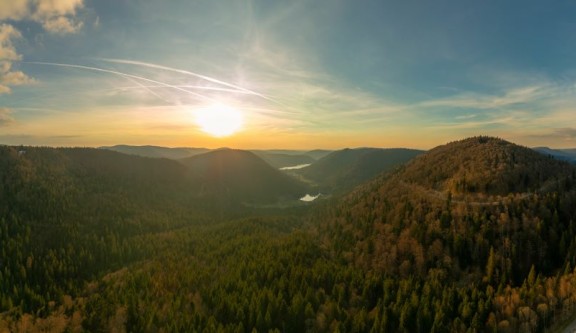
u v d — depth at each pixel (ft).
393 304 533.96
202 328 527.81
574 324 450.71
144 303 613.93
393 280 604.08
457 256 620.49
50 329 595.47
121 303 629.51
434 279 582.76
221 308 567.18
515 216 654.53
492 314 472.44
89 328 600.80
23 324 604.90
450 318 496.64
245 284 620.08
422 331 487.20
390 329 500.74
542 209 653.30
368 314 525.34
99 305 640.58
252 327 520.83
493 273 570.87
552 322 464.24
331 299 575.38
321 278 635.25
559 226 618.03
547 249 590.55
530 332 451.53
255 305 547.90
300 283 623.36
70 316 634.43
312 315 529.45
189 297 627.87
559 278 529.04
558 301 485.15
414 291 544.62
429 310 505.66
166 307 598.34
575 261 553.64
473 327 463.42
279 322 533.14
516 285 561.02
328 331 508.12
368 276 622.13
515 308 483.10
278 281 627.87
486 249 611.47
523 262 586.45
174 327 523.70
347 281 625.41
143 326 562.66
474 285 568.00
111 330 574.56
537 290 507.30
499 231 629.51
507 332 460.14
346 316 529.04
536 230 609.83
